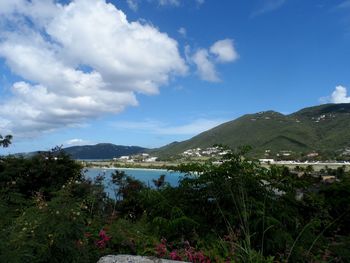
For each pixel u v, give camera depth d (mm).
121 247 4961
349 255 4746
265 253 4957
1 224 4129
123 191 9266
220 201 5586
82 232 4141
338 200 6348
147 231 5477
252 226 4953
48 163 10672
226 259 4547
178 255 4691
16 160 10555
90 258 4543
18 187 9602
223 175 5652
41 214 4152
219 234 5285
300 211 5945
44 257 3725
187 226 5359
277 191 5945
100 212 7496
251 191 5602
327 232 5938
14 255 3342
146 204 6199
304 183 5906
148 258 4051
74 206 4273
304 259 4766
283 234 4852
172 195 6004
